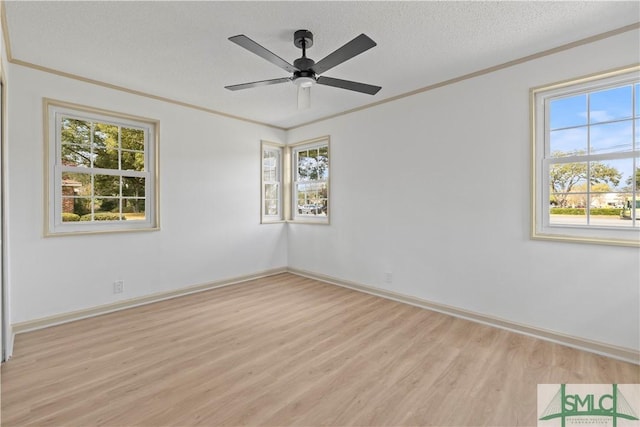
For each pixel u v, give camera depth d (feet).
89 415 5.61
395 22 7.13
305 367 7.22
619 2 6.42
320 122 14.70
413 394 6.22
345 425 5.39
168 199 12.21
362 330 9.27
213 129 13.56
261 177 15.40
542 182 8.77
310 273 15.40
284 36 7.69
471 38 7.81
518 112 8.93
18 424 5.37
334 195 14.20
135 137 11.62
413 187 11.39
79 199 10.37
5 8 6.51
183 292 12.67
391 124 12.00
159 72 9.72
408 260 11.62
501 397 6.12
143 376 6.84
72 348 8.11
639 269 7.30
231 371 7.05
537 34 7.64
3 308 7.45
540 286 8.68
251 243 15.01
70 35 7.61
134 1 6.35
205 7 6.57
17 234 9.03
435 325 9.62
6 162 7.57
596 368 7.11
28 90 9.12
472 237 9.94
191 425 5.38
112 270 10.87
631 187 7.63
